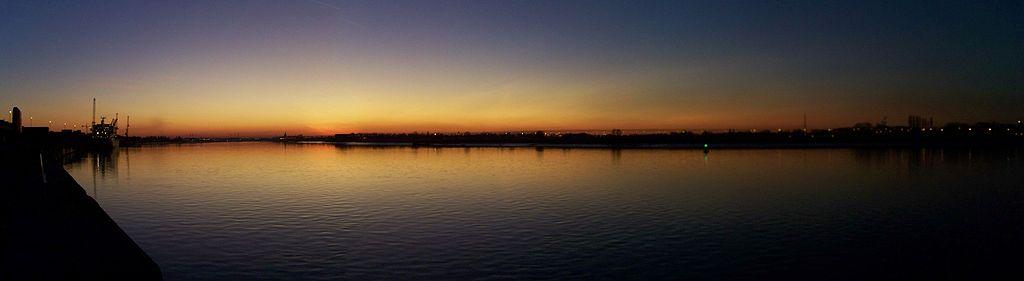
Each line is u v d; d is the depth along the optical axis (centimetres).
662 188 4278
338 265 1927
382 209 3142
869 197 3722
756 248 2184
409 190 4156
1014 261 2020
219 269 1869
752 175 5516
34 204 1686
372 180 5041
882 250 2173
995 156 9319
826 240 2323
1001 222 2761
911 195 3844
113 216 2881
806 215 2938
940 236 2417
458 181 4934
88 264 1141
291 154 11806
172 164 7600
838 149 12744
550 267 1906
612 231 2497
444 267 1906
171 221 2734
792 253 2111
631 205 3306
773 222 2733
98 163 7788
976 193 3978
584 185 4528
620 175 5556
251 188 4291
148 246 2184
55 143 6094
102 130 14825
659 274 1833
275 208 3177
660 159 8631
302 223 2688
